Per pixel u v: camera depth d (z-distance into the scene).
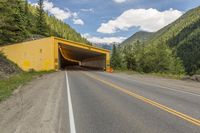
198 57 165.50
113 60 110.50
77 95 13.84
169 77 31.98
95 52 51.06
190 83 23.30
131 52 97.94
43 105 10.74
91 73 38.44
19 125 7.39
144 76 33.91
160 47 81.06
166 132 6.74
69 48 52.31
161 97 13.40
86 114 8.90
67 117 8.41
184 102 11.84
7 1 44.75
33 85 19.67
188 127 7.25
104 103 11.23
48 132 6.64
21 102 11.80
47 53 42.19
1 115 9.05
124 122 7.77
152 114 8.98
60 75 31.62
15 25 54.19
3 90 15.99
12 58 44.53
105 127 7.17
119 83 21.64
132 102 11.57
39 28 91.00
